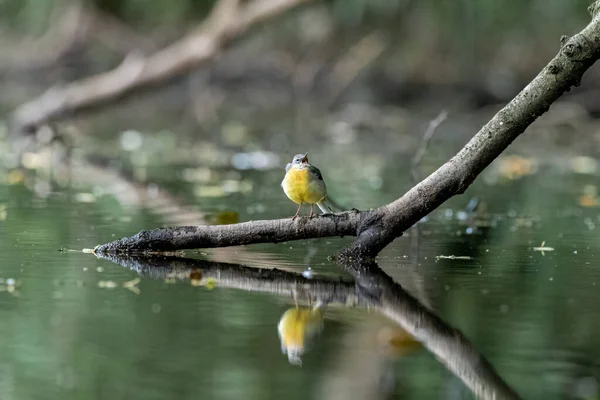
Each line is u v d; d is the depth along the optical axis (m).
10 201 13.34
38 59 32.19
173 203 13.39
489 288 8.12
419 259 9.47
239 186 15.51
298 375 5.78
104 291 7.80
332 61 30.83
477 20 28.95
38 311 7.13
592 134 23.34
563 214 12.78
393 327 6.80
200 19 33.09
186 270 8.72
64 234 10.55
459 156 9.08
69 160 18.77
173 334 6.57
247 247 10.04
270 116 28.02
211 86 31.78
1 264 8.85
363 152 20.97
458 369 5.95
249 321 6.95
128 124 26.05
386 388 5.62
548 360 6.11
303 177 8.99
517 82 28.27
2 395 5.43
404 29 30.28
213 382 5.62
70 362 5.97
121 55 31.94
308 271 8.75
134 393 5.44
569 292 7.91
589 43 8.89
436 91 29.38
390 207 9.22
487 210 13.20
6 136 21.89
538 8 27.52
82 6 31.83
